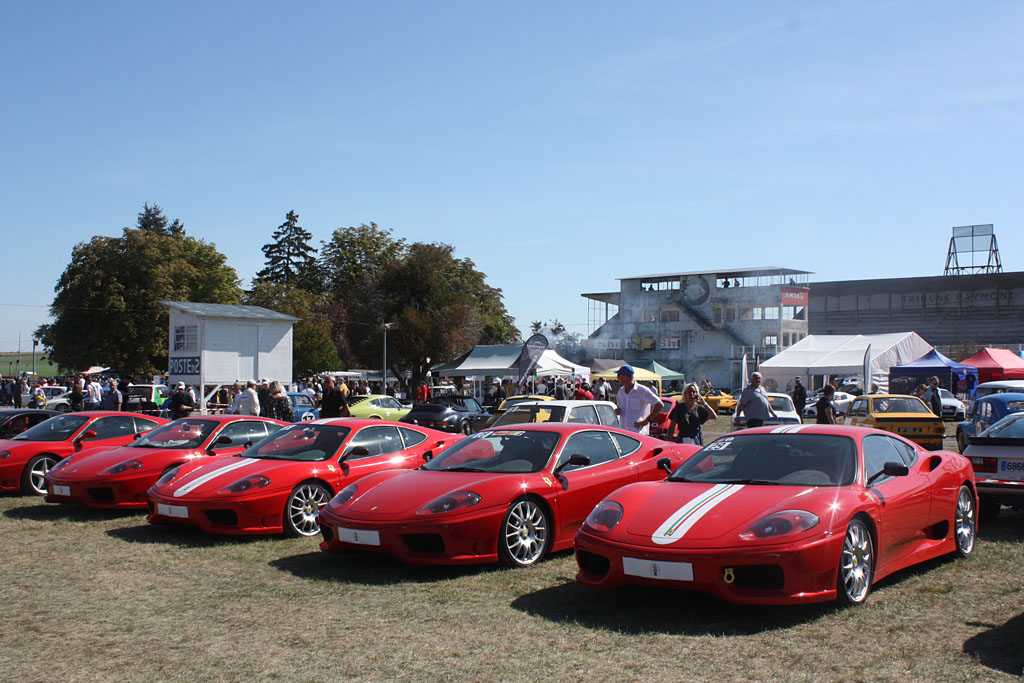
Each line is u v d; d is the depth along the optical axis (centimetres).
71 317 4425
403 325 5566
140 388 2747
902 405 1788
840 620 522
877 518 575
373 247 6950
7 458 1151
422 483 718
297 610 572
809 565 515
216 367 2569
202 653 480
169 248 4844
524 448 768
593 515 595
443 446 976
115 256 4550
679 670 439
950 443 2077
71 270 4478
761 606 555
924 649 466
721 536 522
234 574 685
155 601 600
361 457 897
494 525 679
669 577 523
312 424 949
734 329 6744
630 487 629
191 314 2567
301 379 5034
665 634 501
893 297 8269
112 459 1023
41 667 458
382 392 4956
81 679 439
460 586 630
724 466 632
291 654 477
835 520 536
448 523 659
